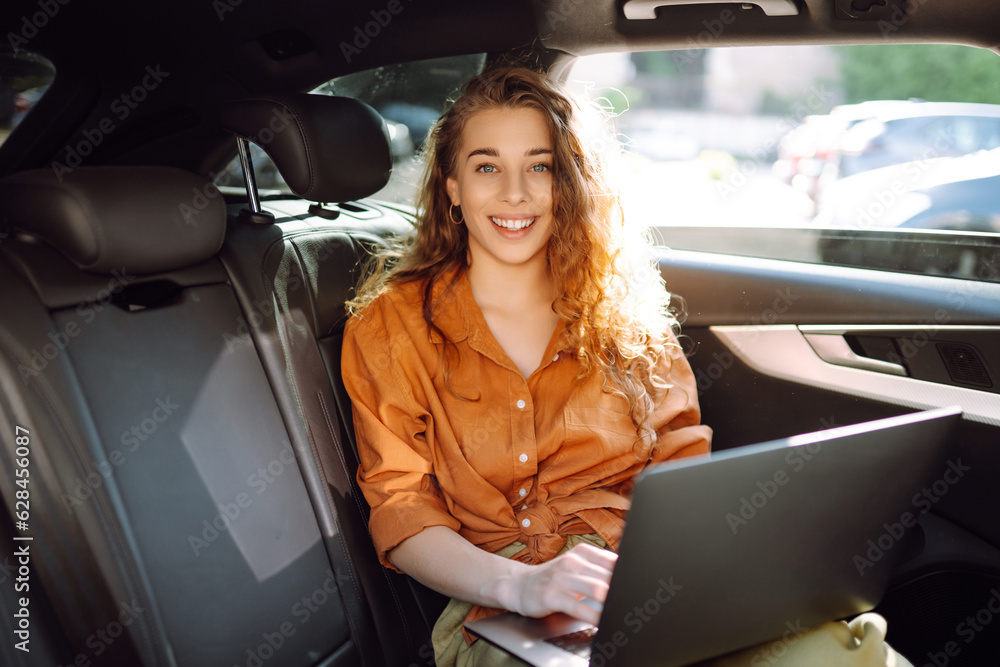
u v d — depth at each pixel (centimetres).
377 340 141
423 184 150
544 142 138
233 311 135
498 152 136
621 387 143
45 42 136
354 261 161
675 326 188
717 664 105
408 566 128
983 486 153
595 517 135
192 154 167
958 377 157
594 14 162
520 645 101
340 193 149
